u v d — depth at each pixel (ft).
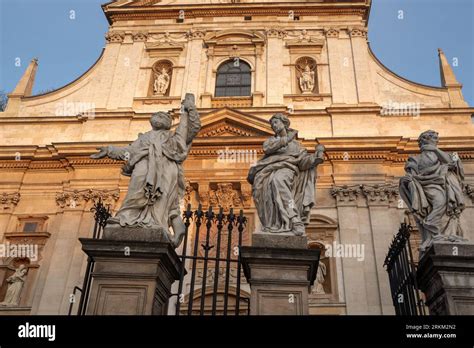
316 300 48.37
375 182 55.62
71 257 52.29
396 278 27.73
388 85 66.18
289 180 22.54
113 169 58.75
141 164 21.54
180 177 22.66
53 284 50.42
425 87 65.21
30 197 58.44
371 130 60.34
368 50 69.46
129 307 18.34
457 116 60.75
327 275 50.55
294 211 21.68
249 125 59.72
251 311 19.02
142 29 73.20
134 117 63.46
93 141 60.44
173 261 20.85
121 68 68.85
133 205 20.62
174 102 65.16
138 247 19.35
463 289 19.51
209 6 72.95
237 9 72.90
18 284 51.37
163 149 22.21
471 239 50.85
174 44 70.74
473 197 53.52
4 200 57.52
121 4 75.82
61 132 63.62
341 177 56.44
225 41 70.38
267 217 22.16
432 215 21.86
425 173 22.79
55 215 56.80
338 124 61.05
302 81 66.44
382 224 52.49
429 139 24.11
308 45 68.85
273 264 20.16
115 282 18.84
